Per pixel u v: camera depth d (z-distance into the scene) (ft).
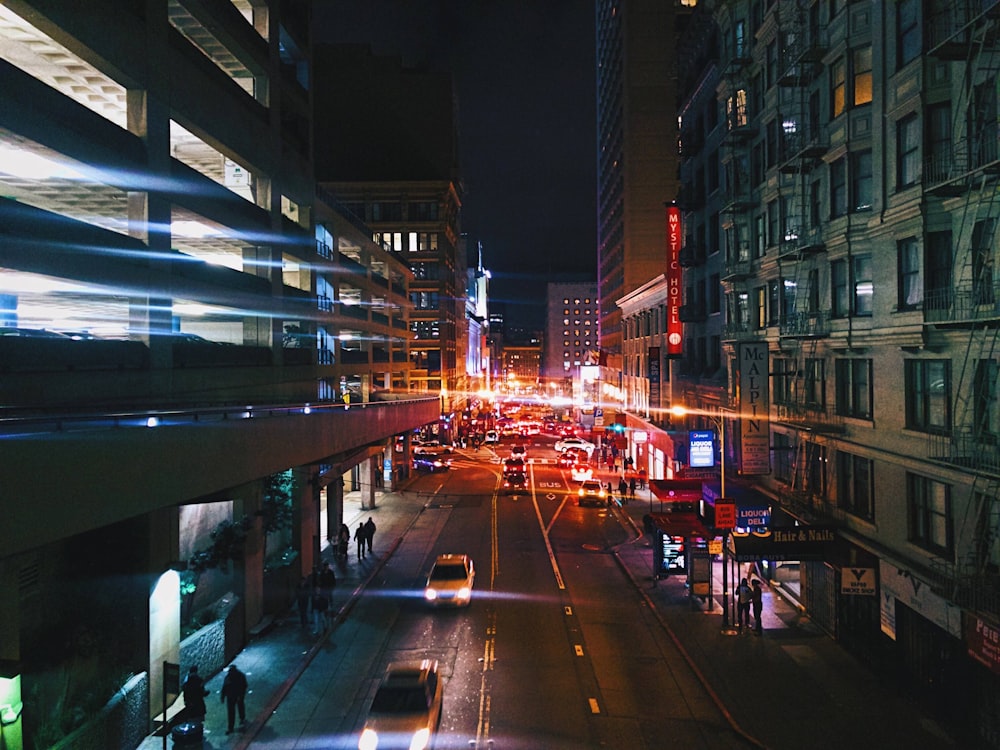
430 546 115.85
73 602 50.52
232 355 77.61
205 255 92.68
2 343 43.45
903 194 59.31
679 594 87.86
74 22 49.19
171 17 70.13
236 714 54.85
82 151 50.26
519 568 101.30
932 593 54.65
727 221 107.04
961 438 51.21
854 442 69.51
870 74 67.56
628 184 251.60
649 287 170.30
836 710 55.67
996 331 47.47
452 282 299.79
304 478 91.61
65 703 46.16
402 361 210.59
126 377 55.98
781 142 85.46
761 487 95.40
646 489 171.83
